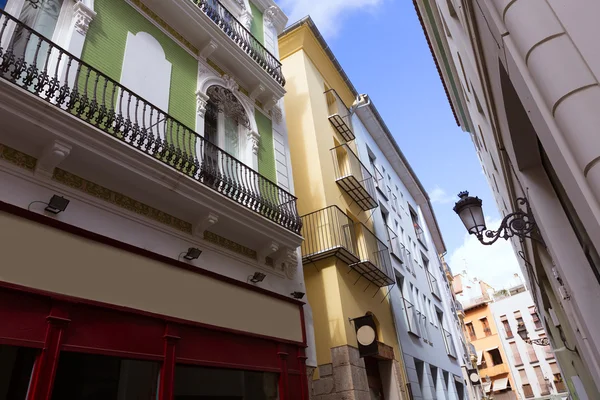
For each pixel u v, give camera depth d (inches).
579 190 88.0
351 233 485.7
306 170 490.0
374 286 504.4
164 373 213.8
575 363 383.2
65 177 210.2
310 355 328.5
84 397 203.2
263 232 305.9
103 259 209.6
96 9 263.6
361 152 671.8
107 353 194.5
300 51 581.3
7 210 178.9
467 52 209.2
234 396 270.1
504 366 1619.1
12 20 197.8
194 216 268.7
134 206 239.5
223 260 286.2
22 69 195.9
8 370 175.9
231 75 373.4
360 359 384.8
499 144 211.8
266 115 403.2
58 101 199.8
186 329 236.1
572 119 83.7
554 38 90.2
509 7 100.3
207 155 304.3
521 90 109.6
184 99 307.6
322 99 587.2
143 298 220.5
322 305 405.4
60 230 196.2
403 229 775.1
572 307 203.8
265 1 480.4
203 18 335.6
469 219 271.0
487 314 1732.3
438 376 641.0
